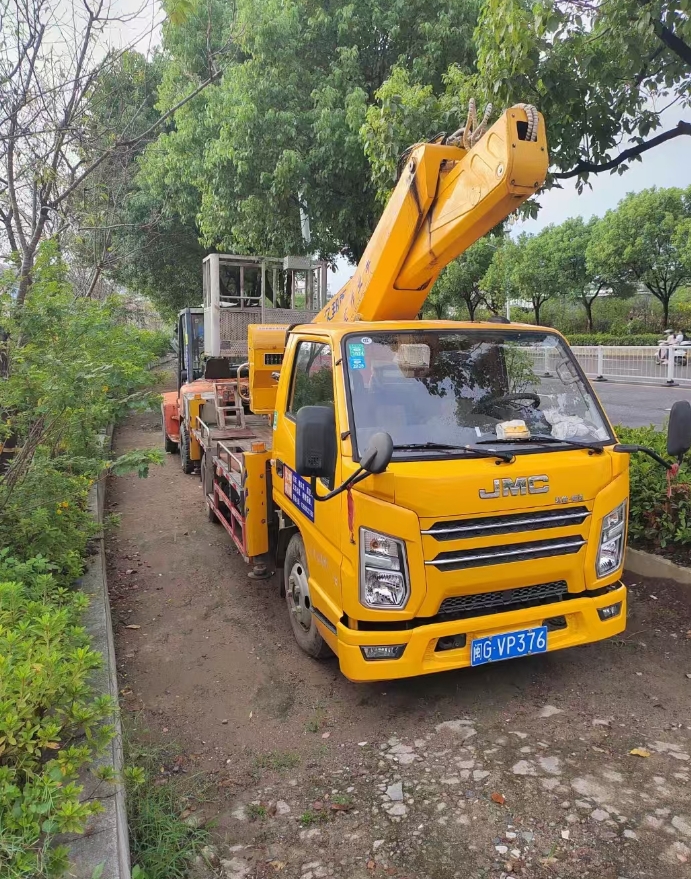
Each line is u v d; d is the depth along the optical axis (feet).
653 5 15.87
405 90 23.95
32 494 14.07
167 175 46.01
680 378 56.39
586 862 8.22
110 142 16.62
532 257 106.52
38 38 13.85
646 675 12.67
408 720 11.56
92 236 26.96
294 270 30.86
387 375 12.11
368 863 8.41
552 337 13.47
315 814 9.35
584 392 12.94
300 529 13.26
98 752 8.16
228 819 9.37
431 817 9.15
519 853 8.42
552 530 10.93
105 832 7.75
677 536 16.16
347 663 10.73
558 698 12.02
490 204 11.28
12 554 13.64
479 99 20.03
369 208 34.04
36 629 9.27
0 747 7.13
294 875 8.31
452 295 108.06
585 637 11.56
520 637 11.04
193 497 28.09
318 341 13.53
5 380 13.07
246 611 16.60
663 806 9.13
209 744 11.19
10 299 13.52
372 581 10.36
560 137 19.95
